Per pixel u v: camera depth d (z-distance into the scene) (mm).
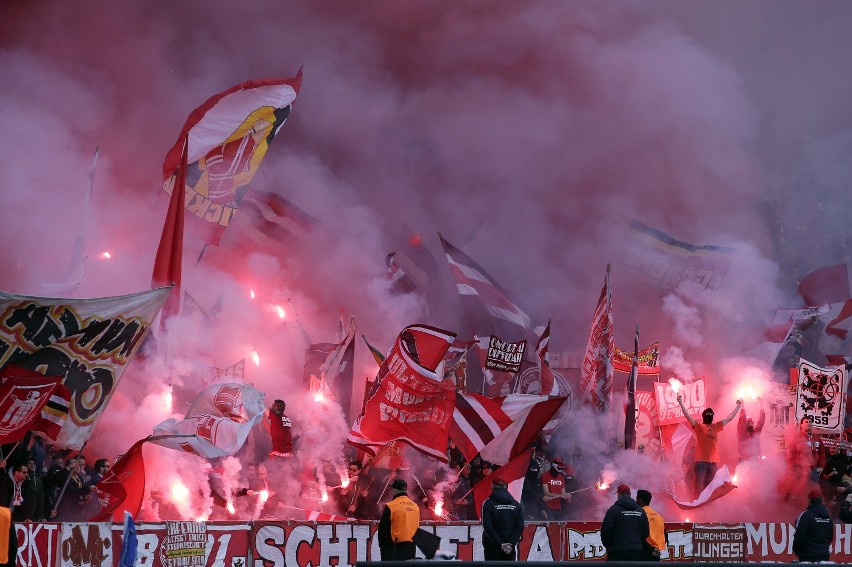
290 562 29344
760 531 35438
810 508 30453
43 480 29891
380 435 33469
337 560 30016
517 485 33438
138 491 28562
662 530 30359
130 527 21703
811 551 30062
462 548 31312
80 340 28750
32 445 30516
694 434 42812
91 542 26328
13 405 27594
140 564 26969
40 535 25219
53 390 28078
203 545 28250
